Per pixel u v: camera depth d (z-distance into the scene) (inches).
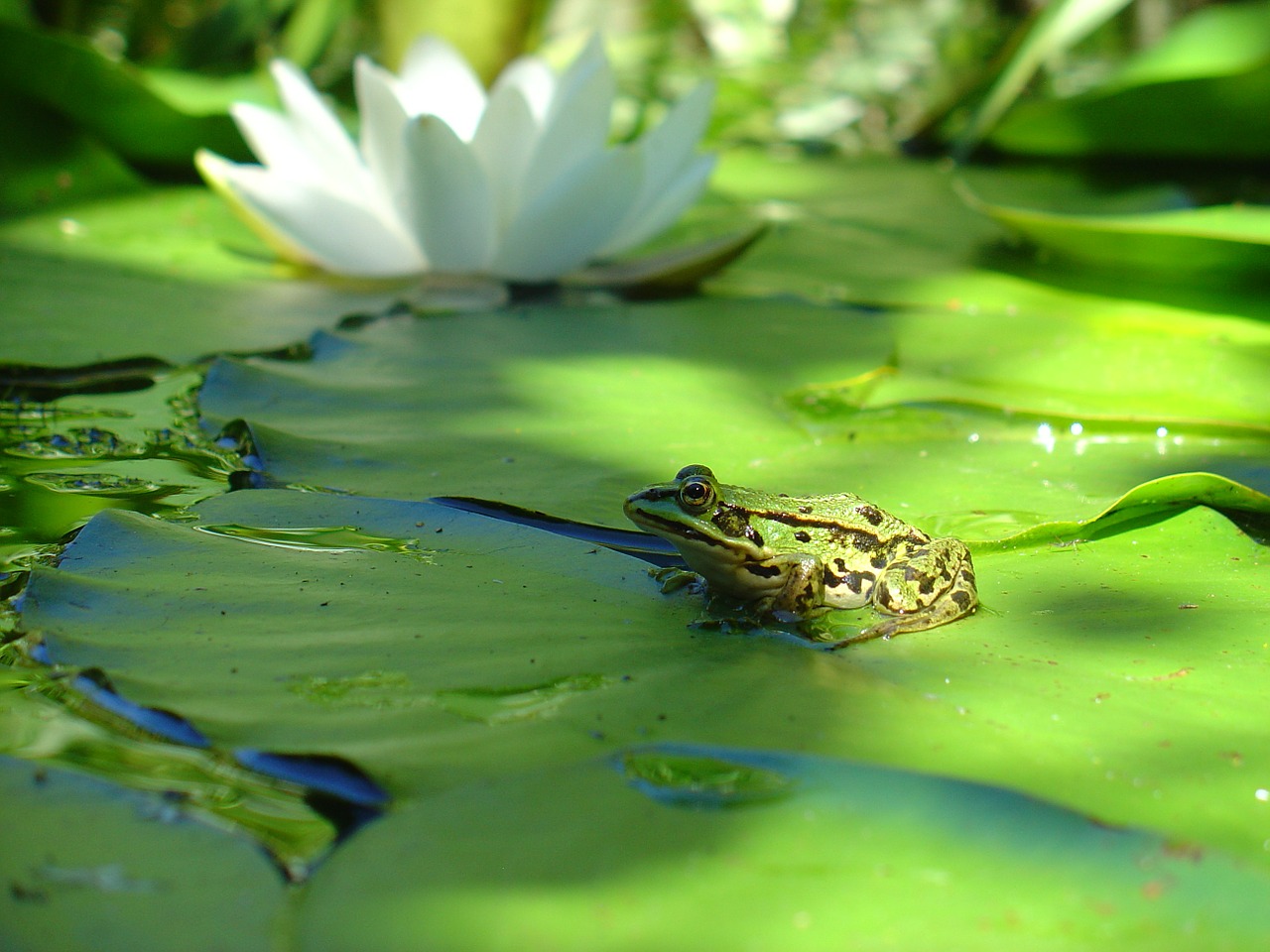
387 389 24.7
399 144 27.5
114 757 18.9
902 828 18.3
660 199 29.2
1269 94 35.1
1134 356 26.0
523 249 28.4
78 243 31.1
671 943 17.7
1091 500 22.4
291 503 22.0
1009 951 17.7
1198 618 20.6
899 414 24.5
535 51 43.4
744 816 18.4
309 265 30.6
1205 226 27.9
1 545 21.3
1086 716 19.4
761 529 21.1
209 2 57.1
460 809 18.4
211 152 35.5
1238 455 23.3
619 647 20.1
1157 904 17.9
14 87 32.8
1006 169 46.3
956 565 20.9
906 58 63.6
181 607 20.3
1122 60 68.2
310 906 17.8
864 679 19.8
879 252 34.1
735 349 26.3
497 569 21.1
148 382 25.1
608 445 23.4
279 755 18.8
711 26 71.1
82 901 17.8
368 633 20.1
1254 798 18.7
